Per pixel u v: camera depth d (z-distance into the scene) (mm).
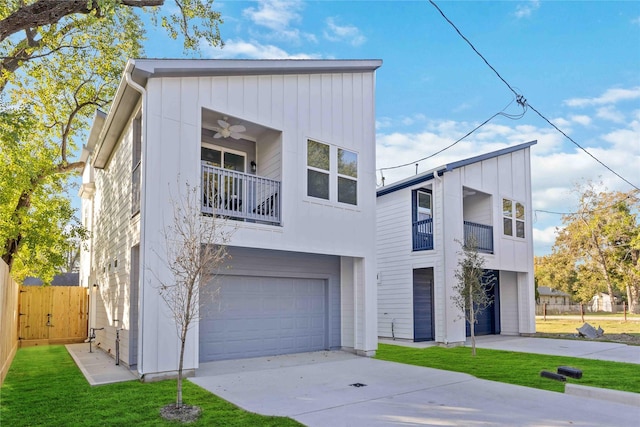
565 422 5145
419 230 14430
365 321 10281
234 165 10250
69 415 5215
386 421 5129
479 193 15211
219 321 9156
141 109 7988
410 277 14469
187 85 7934
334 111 10344
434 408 5715
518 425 5027
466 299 11227
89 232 14906
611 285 33531
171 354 7242
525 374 8094
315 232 9547
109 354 10312
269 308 9938
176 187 7547
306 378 7535
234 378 7434
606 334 16141
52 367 8695
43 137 16062
